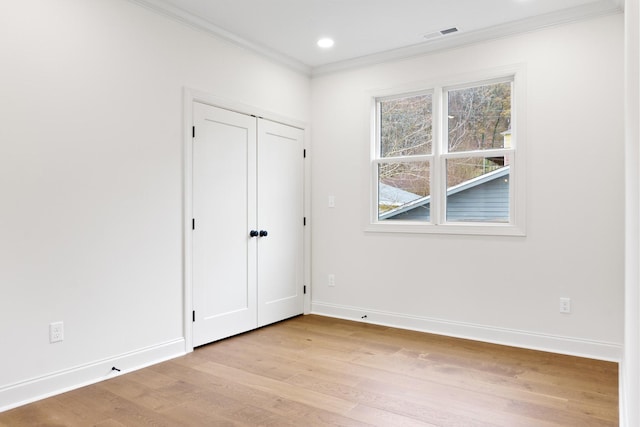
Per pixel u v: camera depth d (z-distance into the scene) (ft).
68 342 8.59
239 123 12.39
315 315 14.84
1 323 7.68
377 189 13.94
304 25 11.56
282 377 9.27
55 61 8.39
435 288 12.67
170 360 10.31
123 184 9.53
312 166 15.10
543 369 9.71
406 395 8.36
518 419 7.38
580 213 10.64
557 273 10.93
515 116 11.53
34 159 8.09
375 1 10.24
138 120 9.83
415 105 13.33
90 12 8.96
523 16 11.00
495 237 11.74
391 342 11.76
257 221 13.02
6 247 7.73
